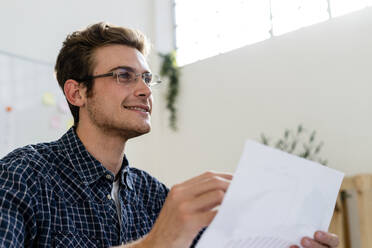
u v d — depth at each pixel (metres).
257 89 3.58
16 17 3.21
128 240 1.11
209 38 4.23
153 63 4.28
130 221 1.14
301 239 0.77
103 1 3.94
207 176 0.72
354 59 3.09
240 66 3.73
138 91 1.20
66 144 1.14
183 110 4.03
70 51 1.27
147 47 1.36
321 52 3.28
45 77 3.27
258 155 0.67
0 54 3.02
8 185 0.93
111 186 1.12
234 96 3.72
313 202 0.77
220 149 3.71
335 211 2.72
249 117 3.59
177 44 4.46
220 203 0.67
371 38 3.04
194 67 4.05
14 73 3.08
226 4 4.16
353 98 3.05
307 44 3.36
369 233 2.53
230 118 3.70
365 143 2.95
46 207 0.99
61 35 3.51
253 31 3.93
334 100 3.14
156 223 0.71
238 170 0.64
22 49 3.20
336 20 3.24
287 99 3.39
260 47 3.63
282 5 3.75
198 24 4.34
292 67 3.42
